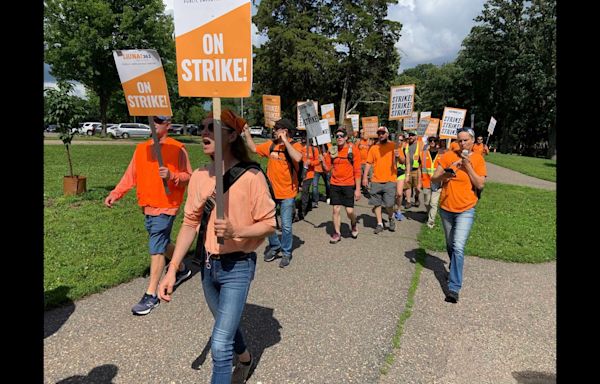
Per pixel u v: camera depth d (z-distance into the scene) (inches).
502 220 353.7
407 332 150.8
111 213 321.4
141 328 147.3
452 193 182.1
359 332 148.6
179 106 2150.6
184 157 167.9
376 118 454.3
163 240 163.8
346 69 1809.8
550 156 1604.3
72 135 394.3
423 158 336.2
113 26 1384.1
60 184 437.4
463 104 2161.7
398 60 1872.5
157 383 116.7
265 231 96.6
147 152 161.3
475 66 1886.1
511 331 154.2
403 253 249.9
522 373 127.3
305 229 310.0
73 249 228.7
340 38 1711.4
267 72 1684.3
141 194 163.5
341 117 1840.6
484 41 1820.9
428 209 340.2
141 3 1421.0
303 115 287.6
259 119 2266.2
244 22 86.8
